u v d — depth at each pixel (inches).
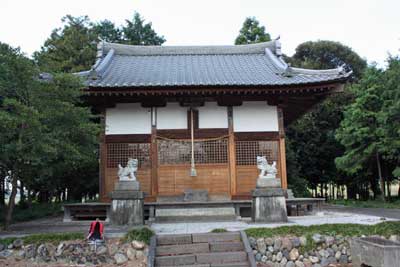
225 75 663.1
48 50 1144.8
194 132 613.6
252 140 615.8
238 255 333.4
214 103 626.2
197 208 537.6
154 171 601.3
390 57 1072.8
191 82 587.5
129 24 1654.8
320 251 361.4
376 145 1032.8
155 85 556.1
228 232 370.0
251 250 337.1
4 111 356.5
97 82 585.0
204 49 836.6
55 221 564.7
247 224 451.2
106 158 604.1
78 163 471.5
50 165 442.6
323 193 1780.3
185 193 577.3
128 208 441.1
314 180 1491.1
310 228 373.7
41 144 363.3
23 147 369.7
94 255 344.5
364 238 340.2
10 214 438.6
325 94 603.2
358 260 335.6
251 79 624.1
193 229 410.0
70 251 347.3
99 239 346.0
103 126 604.1
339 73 577.3
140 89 562.9
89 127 422.0
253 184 602.2
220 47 837.8
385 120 940.6
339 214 604.4
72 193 1082.7
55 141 379.2
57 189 1059.3
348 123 1107.9
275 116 624.1
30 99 388.8
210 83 570.9
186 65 753.0
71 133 420.5
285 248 357.7
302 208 586.9
